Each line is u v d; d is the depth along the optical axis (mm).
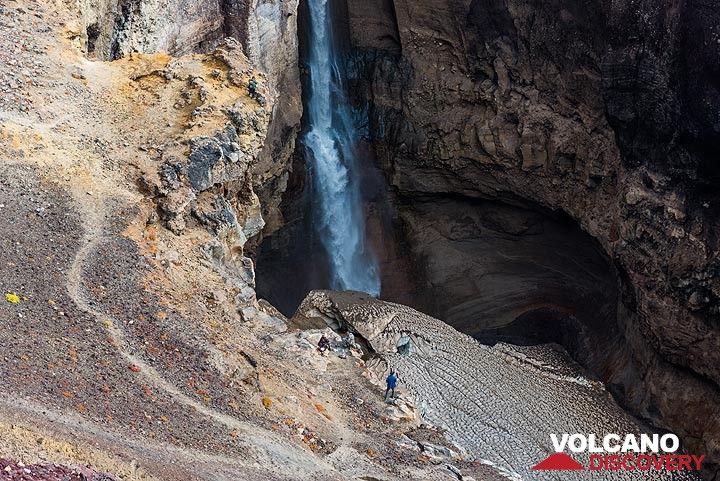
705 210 31156
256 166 35281
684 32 30531
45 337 17406
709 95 29969
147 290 20766
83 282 19984
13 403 14148
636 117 33156
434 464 20312
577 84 35844
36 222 21172
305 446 18531
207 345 20016
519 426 28141
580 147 36344
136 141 24719
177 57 30344
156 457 14562
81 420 14750
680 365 31703
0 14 26656
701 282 30781
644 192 33094
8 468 11531
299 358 23406
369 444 20156
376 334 31656
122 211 22656
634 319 34031
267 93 27422
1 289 18469
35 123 23953
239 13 34812
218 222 24531
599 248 36906
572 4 34781
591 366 36031
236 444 16859
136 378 17547
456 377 30062
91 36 29484
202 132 24797
